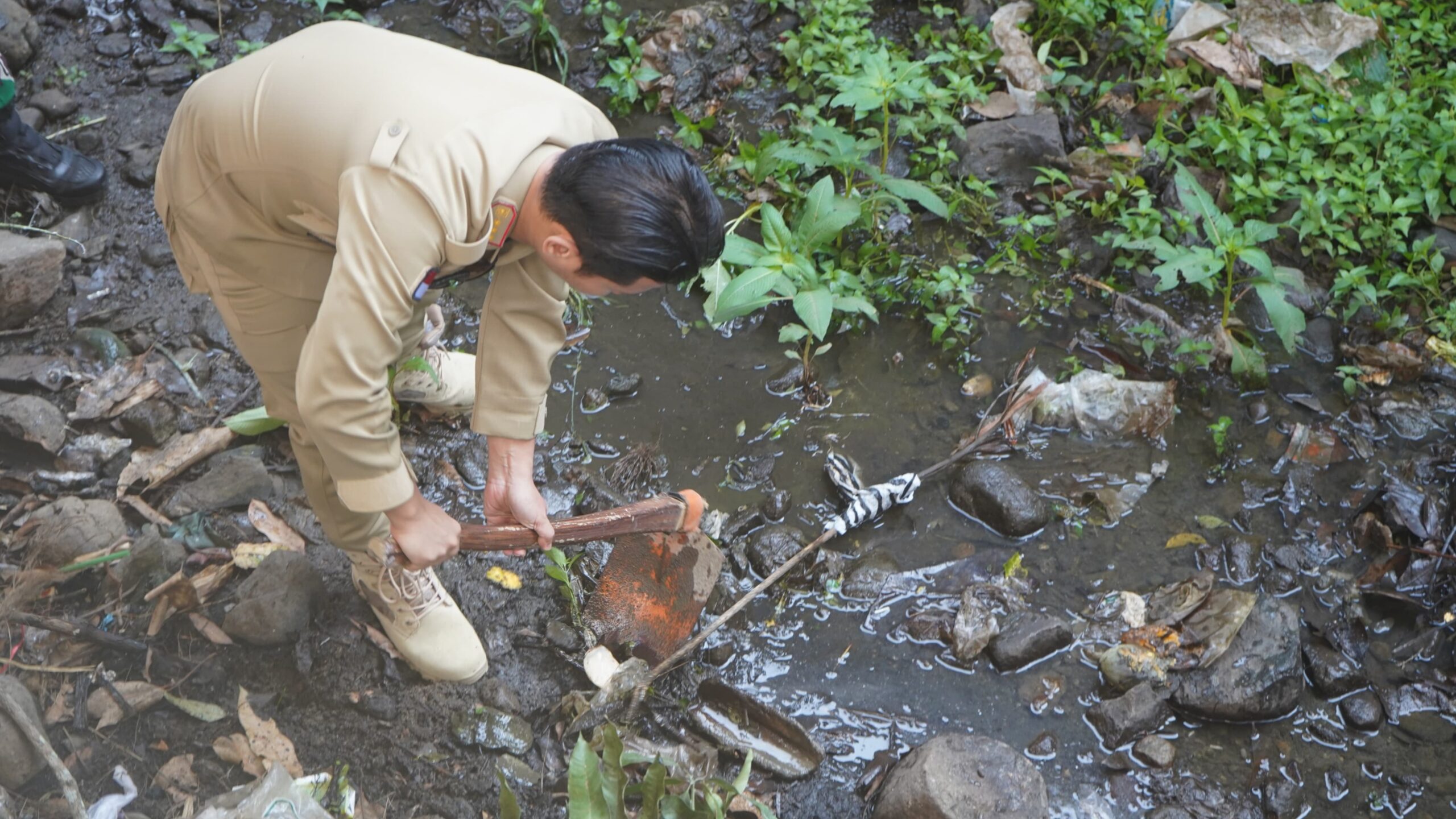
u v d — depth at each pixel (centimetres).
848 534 310
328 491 239
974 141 406
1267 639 278
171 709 260
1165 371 350
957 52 425
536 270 216
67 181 362
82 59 416
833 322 362
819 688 278
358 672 269
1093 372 342
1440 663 288
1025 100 419
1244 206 382
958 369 351
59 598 276
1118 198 389
